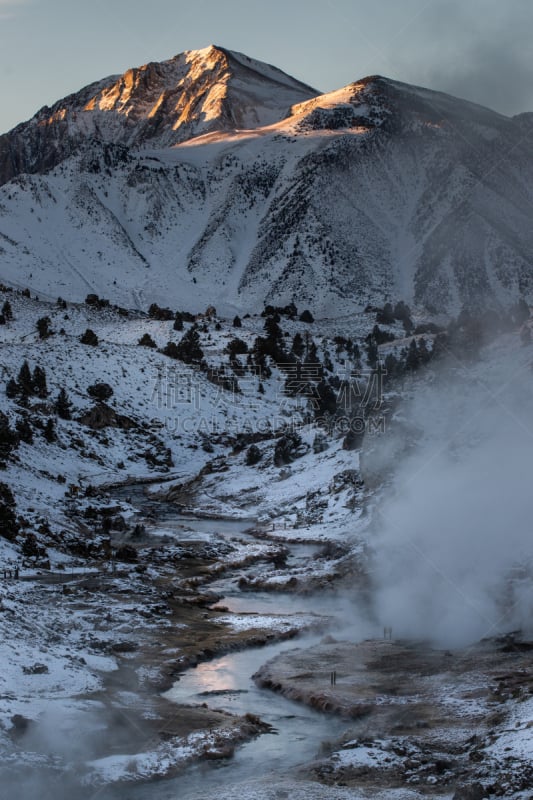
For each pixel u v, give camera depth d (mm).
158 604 63875
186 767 36750
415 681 46938
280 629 59281
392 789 33719
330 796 33125
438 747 37594
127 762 36406
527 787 31891
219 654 53719
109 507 108750
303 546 91875
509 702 41438
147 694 45625
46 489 105812
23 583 65562
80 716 40250
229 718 42312
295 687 46344
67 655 48500
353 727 41219
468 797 31844
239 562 83688
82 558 79688
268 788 34094
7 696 41125
